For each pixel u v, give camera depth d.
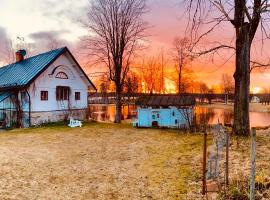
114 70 31.28
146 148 14.95
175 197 7.89
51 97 28.03
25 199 8.17
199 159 11.62
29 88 25.73
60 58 28.89
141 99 24.19
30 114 25.88
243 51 15.80
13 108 27.00
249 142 13.91
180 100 22.91
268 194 6.84
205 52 15.31
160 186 8.87
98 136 19.47
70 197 8.29
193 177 9.37
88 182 9.56
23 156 13.41
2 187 9.11
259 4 14.03
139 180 9.59
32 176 10.25
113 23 30.33
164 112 23.09
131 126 25.28
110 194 8.45
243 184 7.58
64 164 11.93
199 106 85.25
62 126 25.56
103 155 13.56
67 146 15.98
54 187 9.12
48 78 27.64
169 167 10.95
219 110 66.75
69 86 29.98
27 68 28.72
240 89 16.11
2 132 22.39
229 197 7.04
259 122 41.22
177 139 17.30
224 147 12.61
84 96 32.16
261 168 9.02
